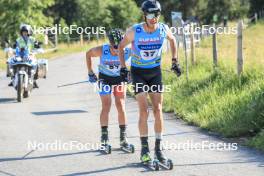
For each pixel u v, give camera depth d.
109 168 19.27
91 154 21.55
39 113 32.44
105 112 22.22
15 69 39.19
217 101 29.62
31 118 30.56
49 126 27.88
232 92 30.81
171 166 18.80
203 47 70.38
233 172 18.34
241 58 34.38
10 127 27.77
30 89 40.16
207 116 27.83
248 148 22.06
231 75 35.16
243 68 35.41
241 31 34.34
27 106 35.59
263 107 25.61
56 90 44.25
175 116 30.59
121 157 20.95
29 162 20.41
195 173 18.31
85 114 31.78
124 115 22.12
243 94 29.02
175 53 19.77
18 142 24.00
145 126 19.48
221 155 20.89
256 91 28.44
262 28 111.25
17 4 113.81
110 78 22.05
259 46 60.47
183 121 28.91
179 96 34.09
